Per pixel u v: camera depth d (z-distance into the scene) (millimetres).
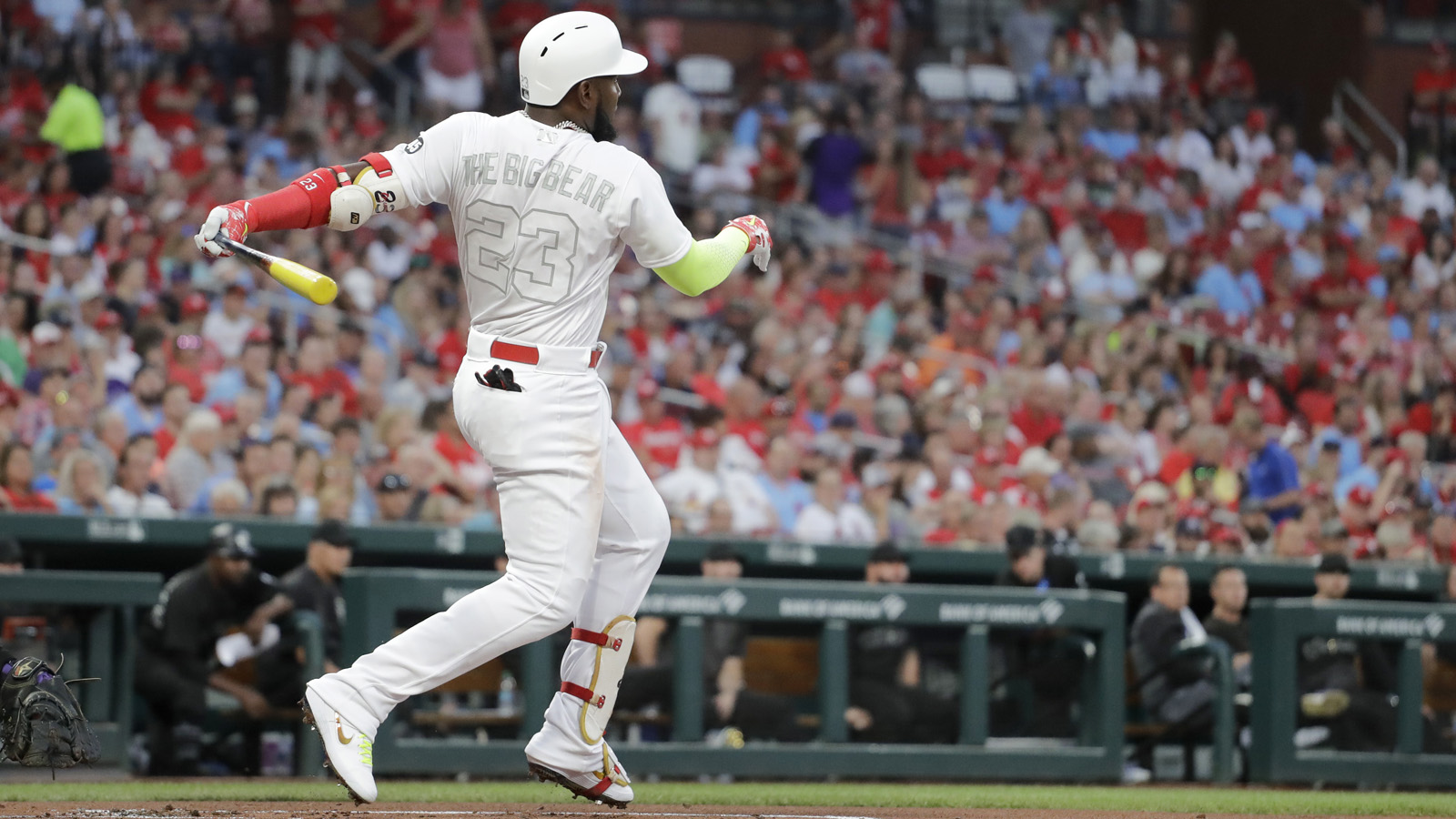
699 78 79562
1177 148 74500
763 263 18047
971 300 60156
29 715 17906
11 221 51500
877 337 59906
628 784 18375
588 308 16688
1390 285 70188
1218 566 36312
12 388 39469
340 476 36750
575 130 16688
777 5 83688
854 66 75688
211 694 28688
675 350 50000
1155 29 86000
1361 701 31625
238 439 39312
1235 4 85500
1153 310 63625
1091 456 47969
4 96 57656
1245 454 49406
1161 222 68750
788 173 68125
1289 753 31078
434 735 27906
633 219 16547
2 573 26875
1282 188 74625
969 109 76188
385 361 45625
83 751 18125
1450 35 85875
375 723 16438
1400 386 61250
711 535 35125
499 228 16422
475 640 16500
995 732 30812
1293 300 68625
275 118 64875
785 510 42438
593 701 17797
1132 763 33469
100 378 42156
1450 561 45000
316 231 52781
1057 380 52156
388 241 54094
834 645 29875
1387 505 45969
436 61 67500
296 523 31344
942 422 47625
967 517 39344
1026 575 32594
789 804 22922
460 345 49594
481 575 28328
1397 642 31969
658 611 28938
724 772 29047
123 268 45750
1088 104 77375
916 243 66250
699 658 29094
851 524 40969
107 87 60094
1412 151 80938
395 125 66688
